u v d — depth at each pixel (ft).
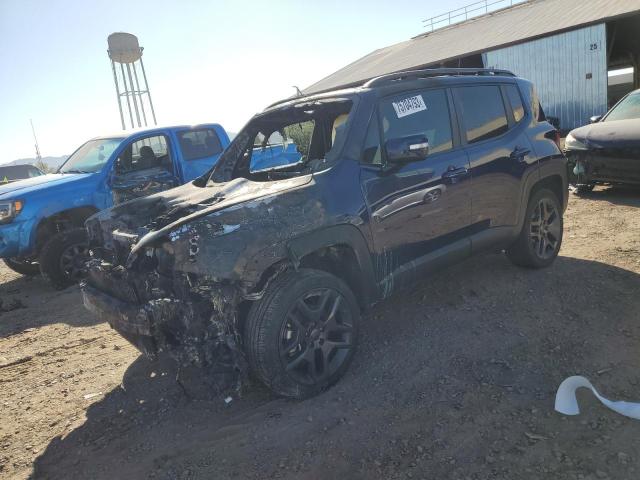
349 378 10.95
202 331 9.34
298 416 9.73
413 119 12.56
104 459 9.25
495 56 65.00
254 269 9.36
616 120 26.86
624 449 7.91
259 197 10.16
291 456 8.63
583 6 64.75
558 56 59.11
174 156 23.68
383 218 11.32
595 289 14.20
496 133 14.37
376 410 9.70
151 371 12.50
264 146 16.89
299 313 10.02
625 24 60.34
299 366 10.34
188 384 11.48
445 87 13.42
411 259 12.14
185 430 9.82
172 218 10.66
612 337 11.53
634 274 14.97
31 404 11.57
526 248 15.30
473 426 8.90
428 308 14.10
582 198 26.55
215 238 9.20
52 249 20.34
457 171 12.83
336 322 10.66
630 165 23.82
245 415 10.02
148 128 23.88
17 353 14.65
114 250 11.61
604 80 55.88
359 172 11.21
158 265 9.85
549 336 11.88
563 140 40.04
